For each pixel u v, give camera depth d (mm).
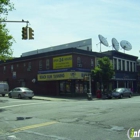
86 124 10414
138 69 54438
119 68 44875
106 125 10094
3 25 25281
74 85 34500
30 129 9719
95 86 38906
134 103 20141
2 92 36531
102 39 43688
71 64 34062
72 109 15977
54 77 35781
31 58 40375
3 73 46938
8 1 22328
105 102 22016
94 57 38250
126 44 48938
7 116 13789
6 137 8453
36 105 19875
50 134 8688
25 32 18484
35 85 39906
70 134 8578
